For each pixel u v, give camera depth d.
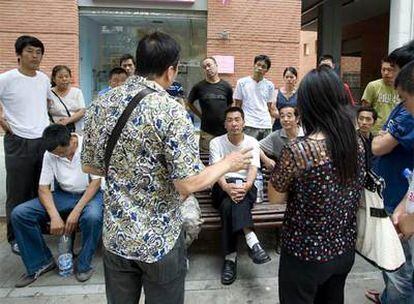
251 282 3.50
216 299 3.22
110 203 1.93
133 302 2.07
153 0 10.20
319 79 1.93
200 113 5.12
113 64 10.67
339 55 15.80
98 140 1.92
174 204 1.95
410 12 9.73
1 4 9.91
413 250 2.06
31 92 3.89
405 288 2.56
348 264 2.08
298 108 2.02
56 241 4.29
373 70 18.00
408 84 1.75
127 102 1.86
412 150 2.40
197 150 1.85
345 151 1.89
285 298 2.12
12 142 3.90
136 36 10.59
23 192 3.96
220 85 5.02
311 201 1.94
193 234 3.58
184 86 10.65
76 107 4.48
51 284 3.43
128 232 1.89
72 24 10.08
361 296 3.22
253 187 3.75
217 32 10.53
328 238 1.99
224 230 3.57
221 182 3.65
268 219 3.88
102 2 10.18
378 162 2.61
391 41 9.97
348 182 1.93
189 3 10.43
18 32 9.99
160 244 1.90
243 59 10.70
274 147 4.39
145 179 1.86
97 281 3.47
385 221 2.11
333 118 1.91
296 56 10.91
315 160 1.90
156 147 1.83
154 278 1.95
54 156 3.59
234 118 3.86
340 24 15.78
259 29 10.69
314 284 2.03
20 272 3.65
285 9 10.73
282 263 2.12
